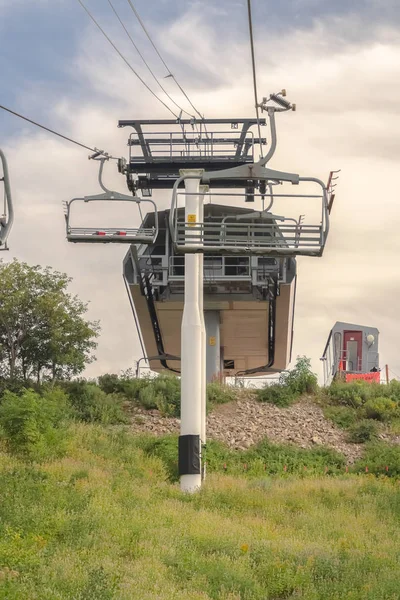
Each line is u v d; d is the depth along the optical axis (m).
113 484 25.27
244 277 42.81
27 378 39.78
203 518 22.23
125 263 43.38
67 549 17.33
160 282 43.34
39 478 24.16
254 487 28.44
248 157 45.53
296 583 16.53
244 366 56.88
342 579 16.70
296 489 28.33
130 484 26.23
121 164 28.38
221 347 51.38
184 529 20.39
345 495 27.64
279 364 55.00
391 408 39.50
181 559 17.36
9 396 31.22
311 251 20.34
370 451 35.34
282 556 18.27
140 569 16.44
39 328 39.72
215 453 34.00
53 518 19.25
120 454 31.31
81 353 40.06
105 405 37.50
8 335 39.62
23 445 29.34
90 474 26.16
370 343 50.38
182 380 29.86
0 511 19.55
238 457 34.22
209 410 38.59
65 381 40.31
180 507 24.09
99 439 32.50
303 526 22.94
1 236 17.61
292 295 45.00
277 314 46.38
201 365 30.19
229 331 49.16
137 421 37.09
